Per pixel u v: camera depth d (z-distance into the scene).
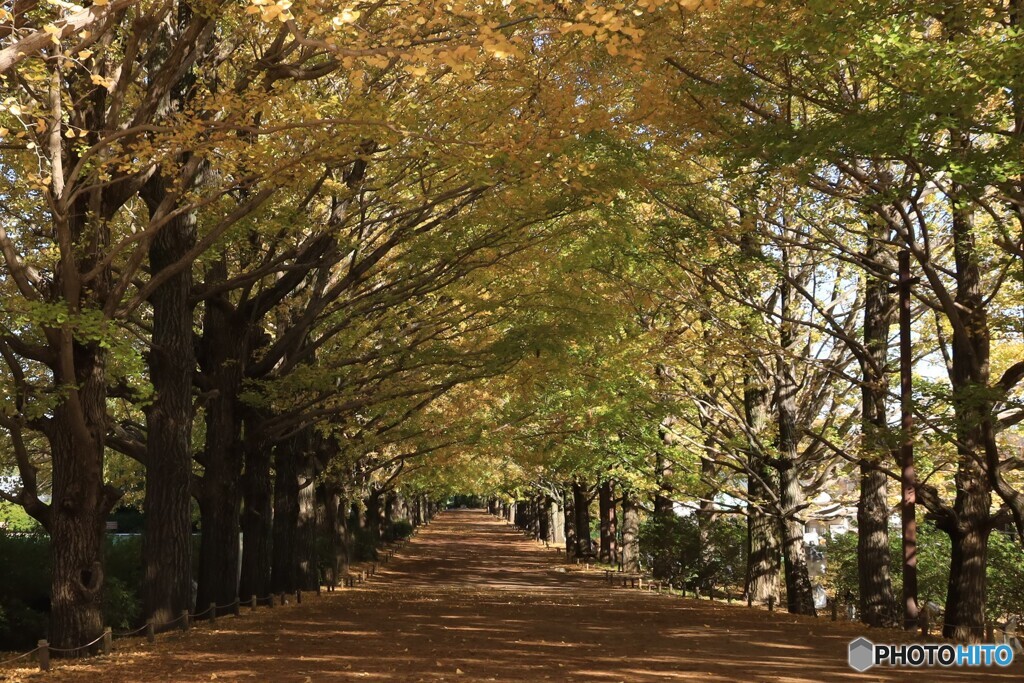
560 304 20.69
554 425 27.56
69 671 11.48
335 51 7.86
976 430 17.89
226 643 14.50
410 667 11.49
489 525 105.88
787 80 13.54
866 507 21.27
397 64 14.55
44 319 11.04
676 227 17.89
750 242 18.70
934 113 10.82
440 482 44.09
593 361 23.72
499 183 16.17
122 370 12.99
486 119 13.48
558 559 54.12
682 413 25.61
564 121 12.92
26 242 16.16
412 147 12.74
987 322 16.98
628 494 40.50
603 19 7.91
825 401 26.62
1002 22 11.47
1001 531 25.67
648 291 22.23
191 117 11.12
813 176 15.78
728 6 12.72
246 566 23.58
